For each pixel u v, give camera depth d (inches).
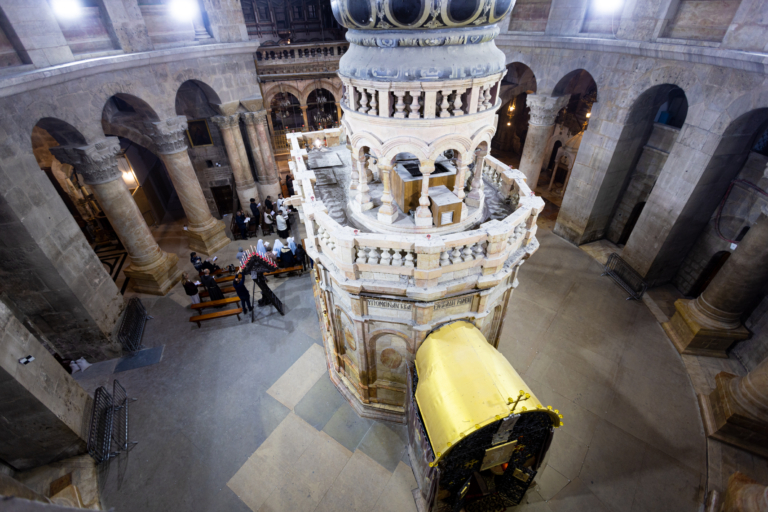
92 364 525.0
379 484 380.5
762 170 478.3
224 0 655.1
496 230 303.9
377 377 418.0
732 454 395.9
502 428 270.8
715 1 439.2
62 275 460.4
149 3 580.7
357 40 289.1
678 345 520.1
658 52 500.1
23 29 411.8
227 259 750.5
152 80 583.2
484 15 260.8
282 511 362.0
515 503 346.6
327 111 1159.6
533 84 928.9
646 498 363.9
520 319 571.5
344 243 300.0
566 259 707.4
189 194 708.7
